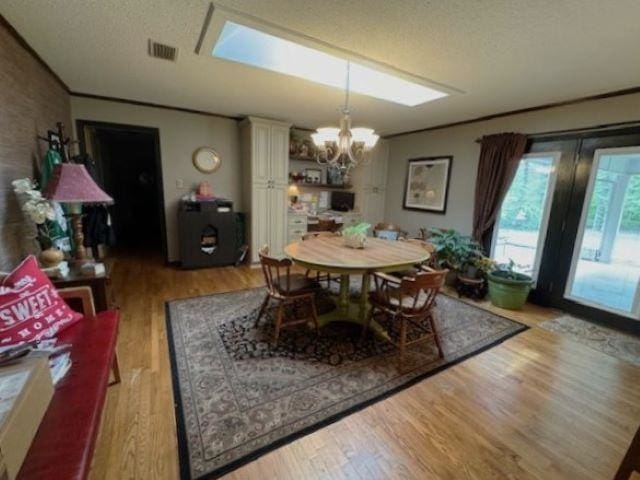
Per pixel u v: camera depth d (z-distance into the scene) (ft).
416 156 15.98
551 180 10.67
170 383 6.08
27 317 4.46
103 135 17.65
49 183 6.49
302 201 17.22
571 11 5.17
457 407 5.73
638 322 8.95
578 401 6.00
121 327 8.34
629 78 7.91
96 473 4.17
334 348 7.59
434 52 6.86
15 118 6.56
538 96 9.60
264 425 5.11
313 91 9.99
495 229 12.50
